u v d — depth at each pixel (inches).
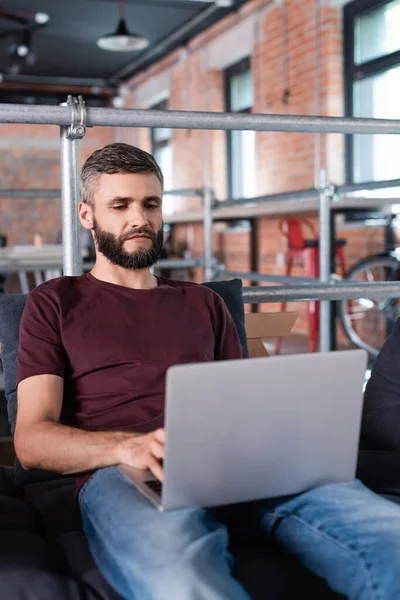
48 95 412.8
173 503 47.0
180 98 345.4
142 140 399.2
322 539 48.1
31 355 60.1
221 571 44.0
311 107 250.2
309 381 47.6
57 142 409.7
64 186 71.9
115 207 63.4
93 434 54.5
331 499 49.8
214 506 50.1
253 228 272.5
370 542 45.9
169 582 42.8
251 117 74.6
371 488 62.0
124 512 48.5
